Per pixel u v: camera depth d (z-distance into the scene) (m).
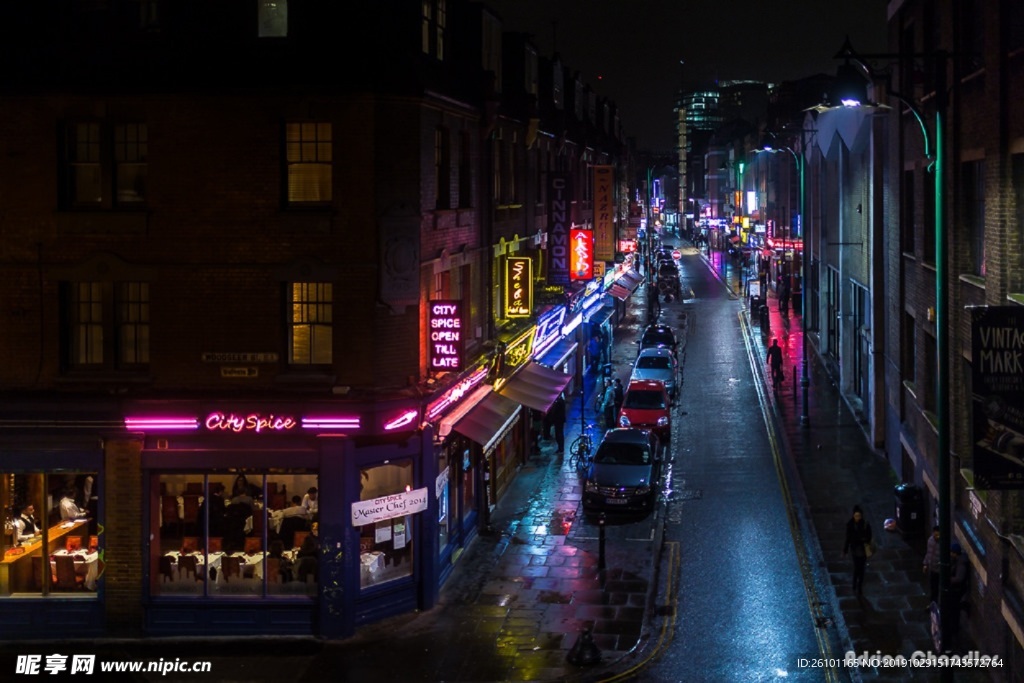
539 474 33.38
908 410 29.92
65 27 20.67
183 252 20.66
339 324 20.56
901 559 24.67
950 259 21.30
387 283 20.50
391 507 21.22
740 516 28.38
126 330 21.11
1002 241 17.53
